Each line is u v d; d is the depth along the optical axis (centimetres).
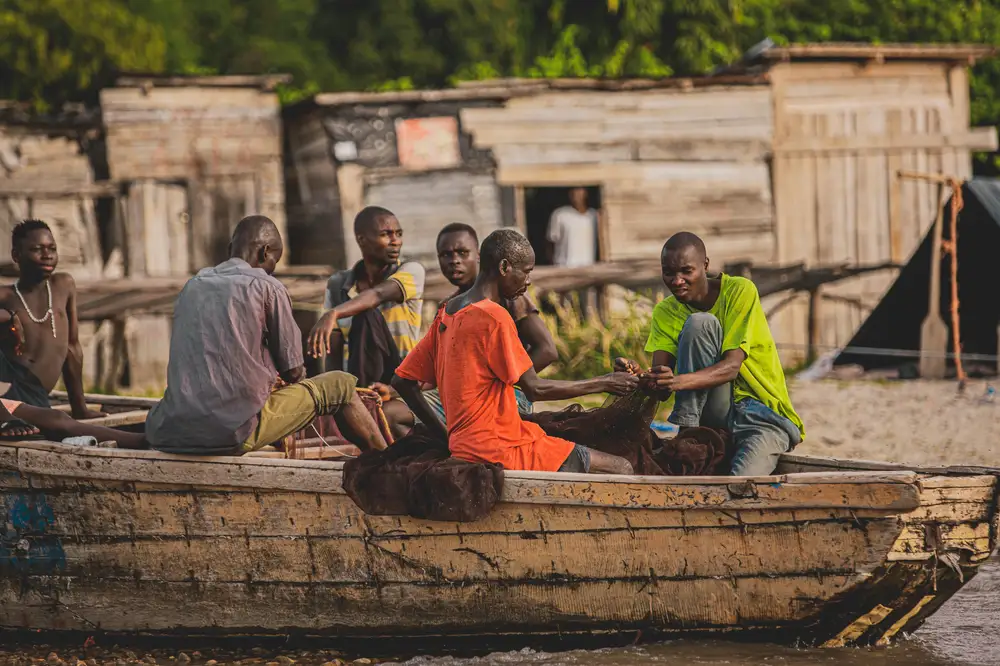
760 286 1742
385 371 787
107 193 1967
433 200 1941
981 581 767
